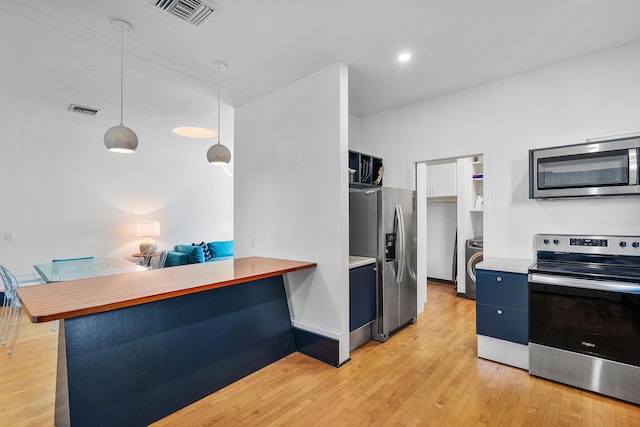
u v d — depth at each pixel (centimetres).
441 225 574
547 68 290
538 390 225
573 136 276
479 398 216
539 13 213
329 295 277
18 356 290
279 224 321
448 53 265
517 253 304
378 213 320
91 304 154
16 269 457
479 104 329
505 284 259
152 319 208
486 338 272
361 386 233
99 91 339
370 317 310
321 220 284
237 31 229
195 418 199
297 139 305
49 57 268
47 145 482
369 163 378
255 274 232
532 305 245
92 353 181
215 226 709
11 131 451
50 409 209
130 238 576
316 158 288
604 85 263
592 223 266
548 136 288
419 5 203
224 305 250
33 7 200
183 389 212
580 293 224
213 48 253
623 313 209
